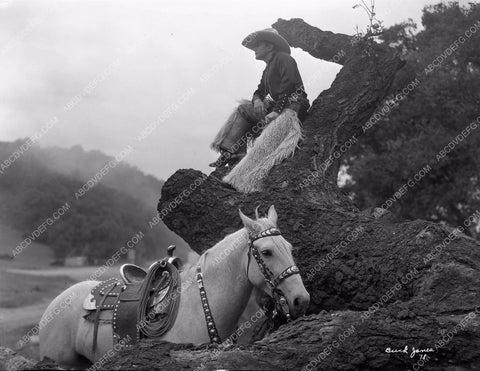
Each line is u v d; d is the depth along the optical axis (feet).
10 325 30.01
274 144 30.94
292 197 28.81
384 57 35.01
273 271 21.29
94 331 23.38
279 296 21.33
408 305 21.97
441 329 20.49
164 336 22.21
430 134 67.72
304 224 27.53
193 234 28.78
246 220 21.77
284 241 21.67
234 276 22.09
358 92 33.88
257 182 30.07
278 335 20.39
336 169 33.24
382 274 25.02
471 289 22.57
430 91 66.74
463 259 23.81
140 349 19.04
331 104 33.50
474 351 20.35
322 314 21.24
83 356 24.72
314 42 38.91
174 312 22.31
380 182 71.41
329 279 26.32
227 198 28.73
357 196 74.02
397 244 25.34
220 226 28.27
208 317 21.81
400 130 72.18
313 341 19.84
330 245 26.63
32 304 30.78
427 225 25.39
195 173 29.19
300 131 31.45
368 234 26.37
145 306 22.61
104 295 23.88
